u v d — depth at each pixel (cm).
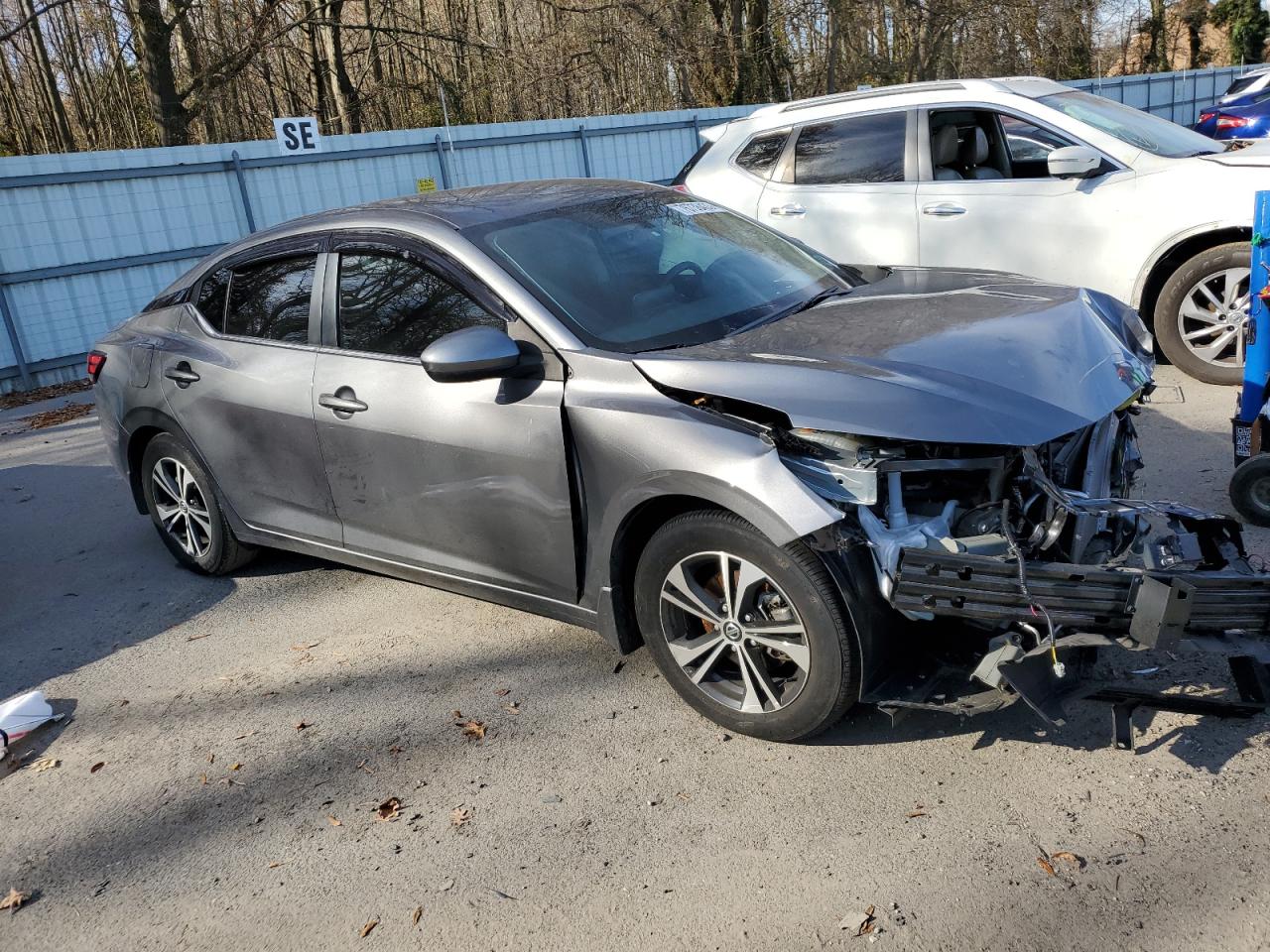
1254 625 273
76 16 2231
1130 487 368
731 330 361
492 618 442
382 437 388
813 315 366
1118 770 294
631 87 2509
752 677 319
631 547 341
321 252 426
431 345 337
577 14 2398
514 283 360
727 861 278
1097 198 641
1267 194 438
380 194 1400
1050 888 254
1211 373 632
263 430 438
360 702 384
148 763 362
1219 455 524
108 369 518
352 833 310
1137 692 295
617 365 330
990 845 271
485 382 358
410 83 2572
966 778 299
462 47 2430
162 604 501
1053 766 300
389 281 397
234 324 464
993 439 277
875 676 297
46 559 586
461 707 372
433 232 386
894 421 281
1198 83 2716
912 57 2861
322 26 2200
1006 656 274
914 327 338
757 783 308
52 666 448
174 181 1207
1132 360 340
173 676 425
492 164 1495
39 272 1109
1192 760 294
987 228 677
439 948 260
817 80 2872
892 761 311
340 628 451
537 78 2344
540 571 358
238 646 446
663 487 311
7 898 299
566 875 281
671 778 316
